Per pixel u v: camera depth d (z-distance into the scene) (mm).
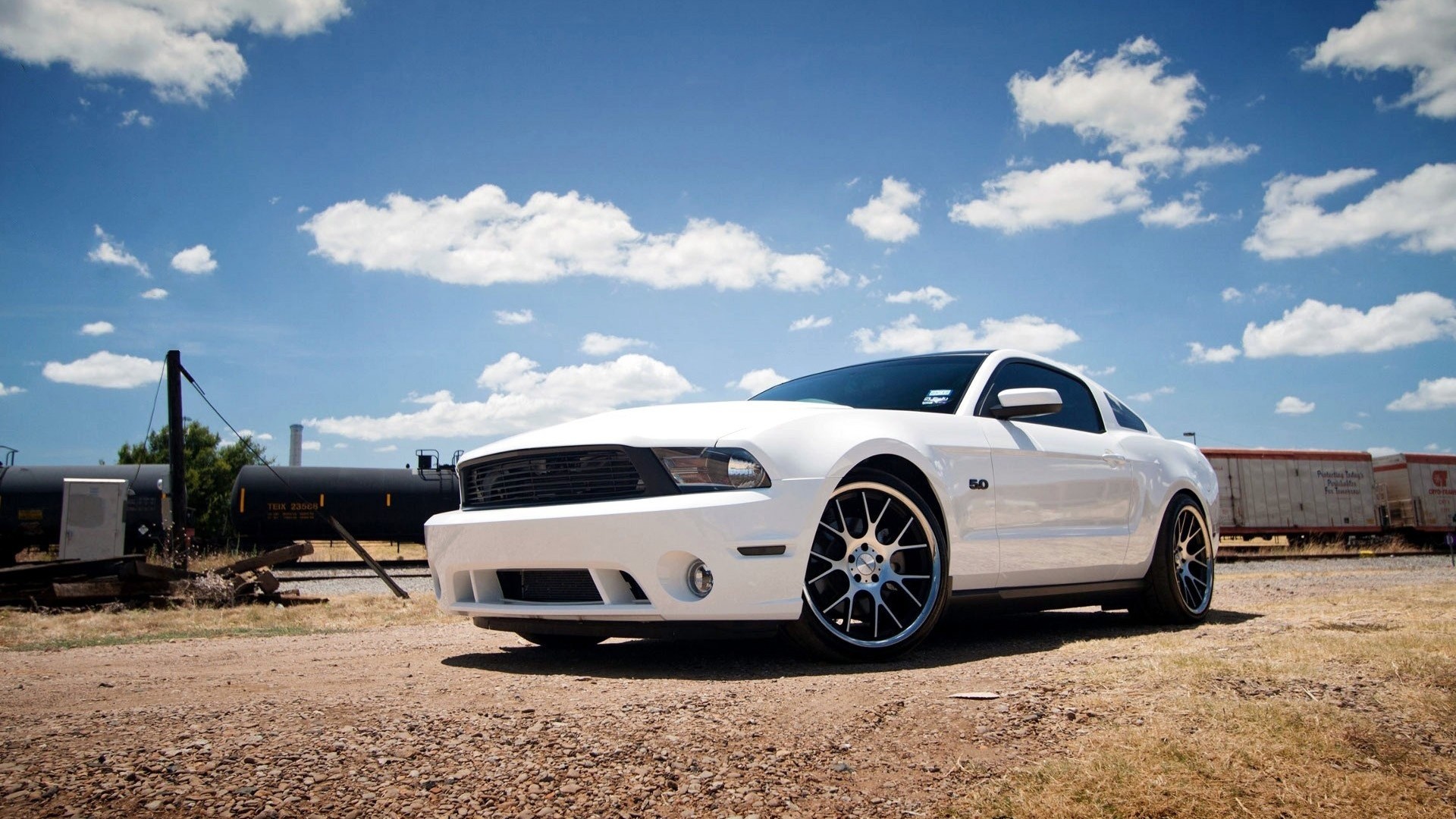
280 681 3219
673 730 2252
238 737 2203
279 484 21609
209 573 9195
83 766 1979
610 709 2479
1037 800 1791
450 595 4000
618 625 3445
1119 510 4785
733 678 3236
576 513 3441
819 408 3801
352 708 2555
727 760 2033
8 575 8594
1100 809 1747
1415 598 5395
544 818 1730
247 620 7141
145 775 1922
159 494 20516
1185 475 5242
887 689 2697
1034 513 4285
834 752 2088
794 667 3484
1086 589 4637
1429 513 26859
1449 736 2125
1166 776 1884
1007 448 4211
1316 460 25438
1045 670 2973
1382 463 27734
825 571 3537
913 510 3732
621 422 3635
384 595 10320
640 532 3291
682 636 3332
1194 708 2307
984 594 4035
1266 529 24375
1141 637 3955
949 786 1889
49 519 20047
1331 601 5750
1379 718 2240
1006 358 4691
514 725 2305
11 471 20359
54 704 2809
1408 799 1784
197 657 4254
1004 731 2217
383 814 1737
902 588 3703
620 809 1773
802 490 3383
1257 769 1920
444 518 4031
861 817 1743
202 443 47438
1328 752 2012
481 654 4117
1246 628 4094
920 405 4355
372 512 22141
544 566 3564
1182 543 5203
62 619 7426
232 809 1749
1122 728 2193
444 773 1950
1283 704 2330
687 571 3312
